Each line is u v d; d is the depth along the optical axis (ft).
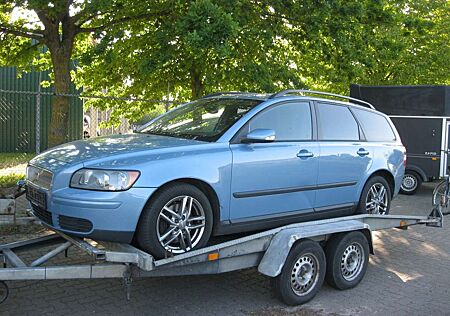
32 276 13.10
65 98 33.47
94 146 15.65
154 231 14.03
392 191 22.59
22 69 45.44
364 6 34.32
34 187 15.21
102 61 38.27
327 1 33.12
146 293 17.34
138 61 37.22
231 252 15.26
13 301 16.03
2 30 33.88
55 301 16.20
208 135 16.62
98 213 13.48
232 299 17.11
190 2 29.19
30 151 62.59
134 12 32.86
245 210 16.35
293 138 18.07
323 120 19.38
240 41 33.94
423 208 37.14
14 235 22.44
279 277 16.16
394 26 39.75
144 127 19.35
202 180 15.02
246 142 16.42
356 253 18.70
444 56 55.77
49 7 28.09
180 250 14.57
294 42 36.42
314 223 17.53
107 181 13.60
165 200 14.23
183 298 17.03
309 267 16.94
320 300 17.34
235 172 15.89
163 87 42.11
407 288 18.99
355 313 16.30
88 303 16.19
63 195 13.84
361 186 20.48
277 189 17.16
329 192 19.10
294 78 35.53
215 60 36.14
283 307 16.55
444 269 21.68
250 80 34.09
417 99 43.14
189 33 25.89
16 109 61.82
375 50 38.34
